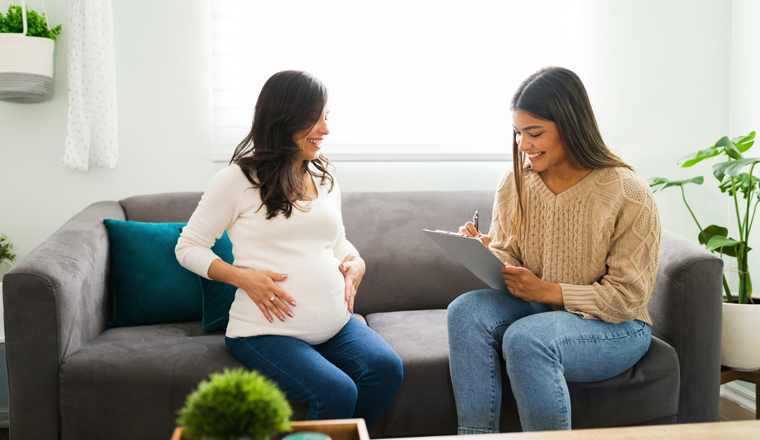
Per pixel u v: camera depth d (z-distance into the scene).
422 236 1.96
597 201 1.28
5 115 1.99
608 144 2.37
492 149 2.31
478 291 1.38
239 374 0.64
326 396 1.10
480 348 1.24
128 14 2.05
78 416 1.20
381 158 2.21
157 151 2.11
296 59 2.16
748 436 0.84
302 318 1.23
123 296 1.62
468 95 2.28
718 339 1.42
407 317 1.73
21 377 1.20
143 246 1.67
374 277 1.89
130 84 2.07
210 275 1.26
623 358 1.24
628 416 1.29
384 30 2.21
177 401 1.21
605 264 1.31
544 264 1.35
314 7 2.15
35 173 2.03
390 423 1.31
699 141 2.39
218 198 1.27
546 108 1.23
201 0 2.10
